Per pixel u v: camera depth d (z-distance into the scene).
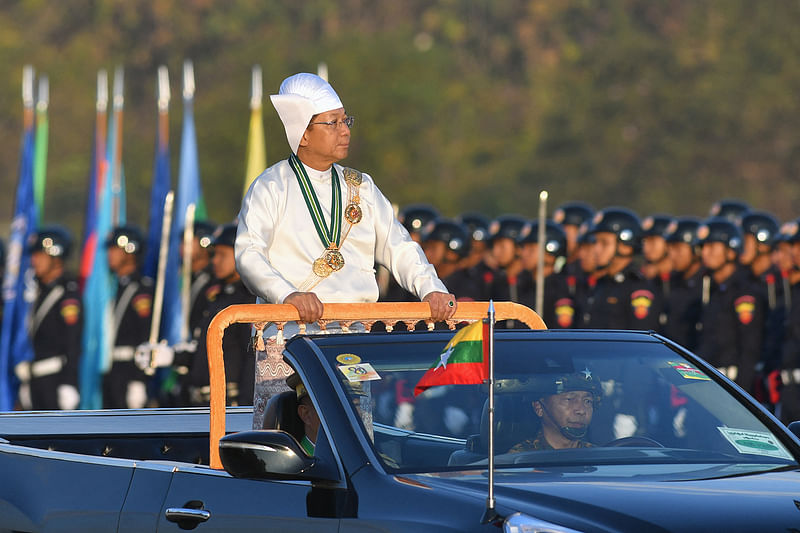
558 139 120.81
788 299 35.81
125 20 127.94
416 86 120.56
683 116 119.12
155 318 37.56
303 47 123.56
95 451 18.72
